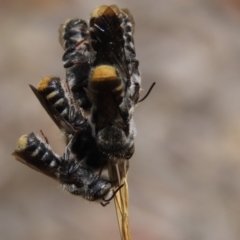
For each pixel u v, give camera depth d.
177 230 0.23
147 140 0.26
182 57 0.29
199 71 0.28
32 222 0.23
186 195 0.24
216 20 0.31
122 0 0.31
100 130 0.14
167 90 0.27
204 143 0.26
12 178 0.24
